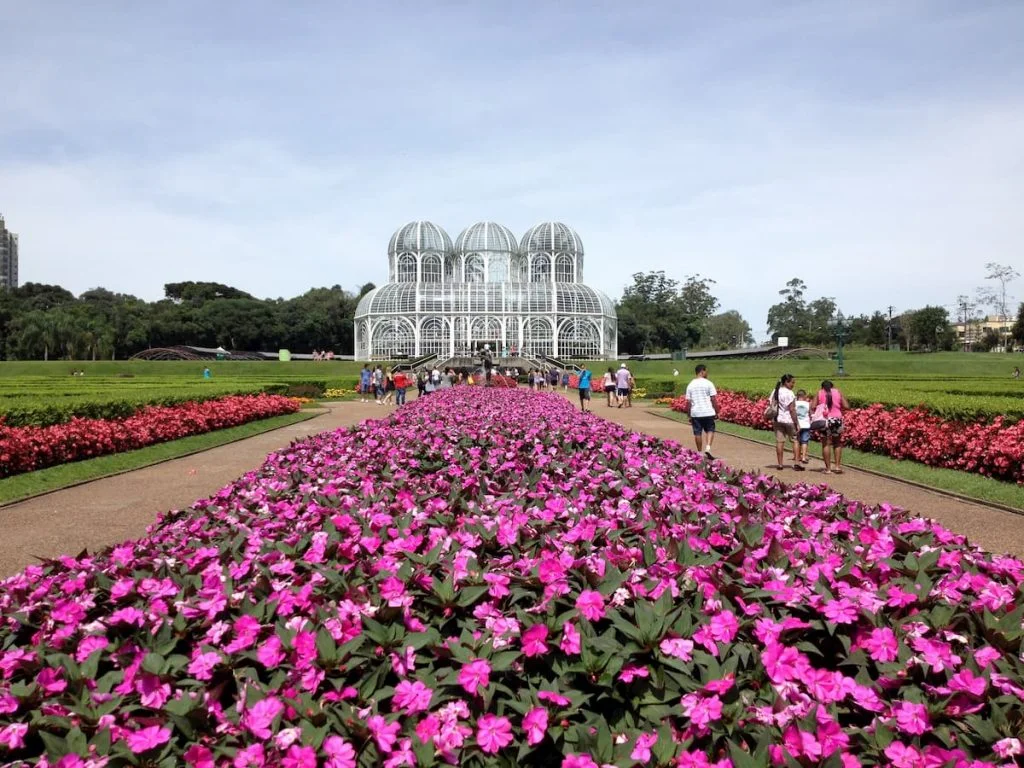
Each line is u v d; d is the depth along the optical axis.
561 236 110.19
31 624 5.72
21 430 19.73
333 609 5.41
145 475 20.56
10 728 4.31
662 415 39.66
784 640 5.21
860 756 4.21
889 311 142.62
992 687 4.51
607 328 105.31
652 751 4.23
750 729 4.41
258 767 3.98
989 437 18.55
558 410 25.53
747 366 88.25
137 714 4.71
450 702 4.60
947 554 6.46
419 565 6.29
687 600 5.66
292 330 133.50
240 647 5.08
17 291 153.12
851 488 18.25
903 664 4.80
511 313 100.06
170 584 6.14
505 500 8.83
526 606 5.75
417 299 99.38
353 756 4.07
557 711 4.49
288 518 8.38
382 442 14.38
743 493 9.59
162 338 125.94
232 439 29.11
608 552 6.49
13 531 14.12
